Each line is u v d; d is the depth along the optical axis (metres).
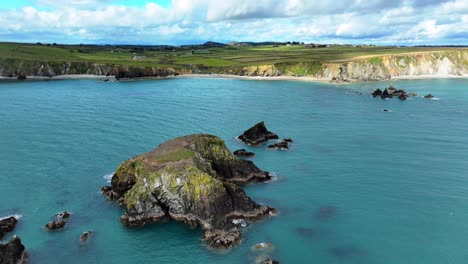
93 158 69.25
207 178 48.84
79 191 56.47
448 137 84.44
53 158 69.19
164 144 60.56
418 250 42.25
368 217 49.16
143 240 44.41
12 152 72.25
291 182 60.25
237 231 45.09
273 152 75.19
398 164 67.44
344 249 42.47
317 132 90.06
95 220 48.81
